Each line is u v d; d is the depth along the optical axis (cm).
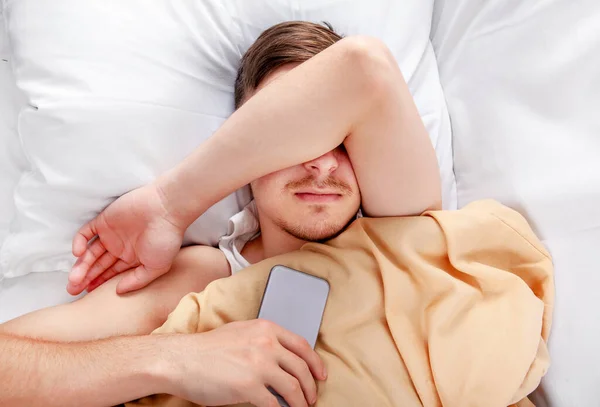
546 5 82
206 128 86
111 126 80
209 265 87
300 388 64
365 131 67
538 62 81
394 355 67
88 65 80
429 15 98
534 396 74
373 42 64
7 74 88
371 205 75
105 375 62
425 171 71
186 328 70
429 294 69
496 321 67
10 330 72
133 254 83
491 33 90
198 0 86
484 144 88
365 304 69
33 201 83
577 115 75
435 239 71
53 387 61
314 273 73
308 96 65
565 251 74
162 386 63
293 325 70
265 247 86
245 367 62
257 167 70
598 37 74
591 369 67
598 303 68
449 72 98
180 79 84
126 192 82
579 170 73
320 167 69
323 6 91
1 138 87
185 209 77
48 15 80
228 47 88
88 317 77
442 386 64
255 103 67
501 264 74
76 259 87
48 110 78
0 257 85
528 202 79
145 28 83
